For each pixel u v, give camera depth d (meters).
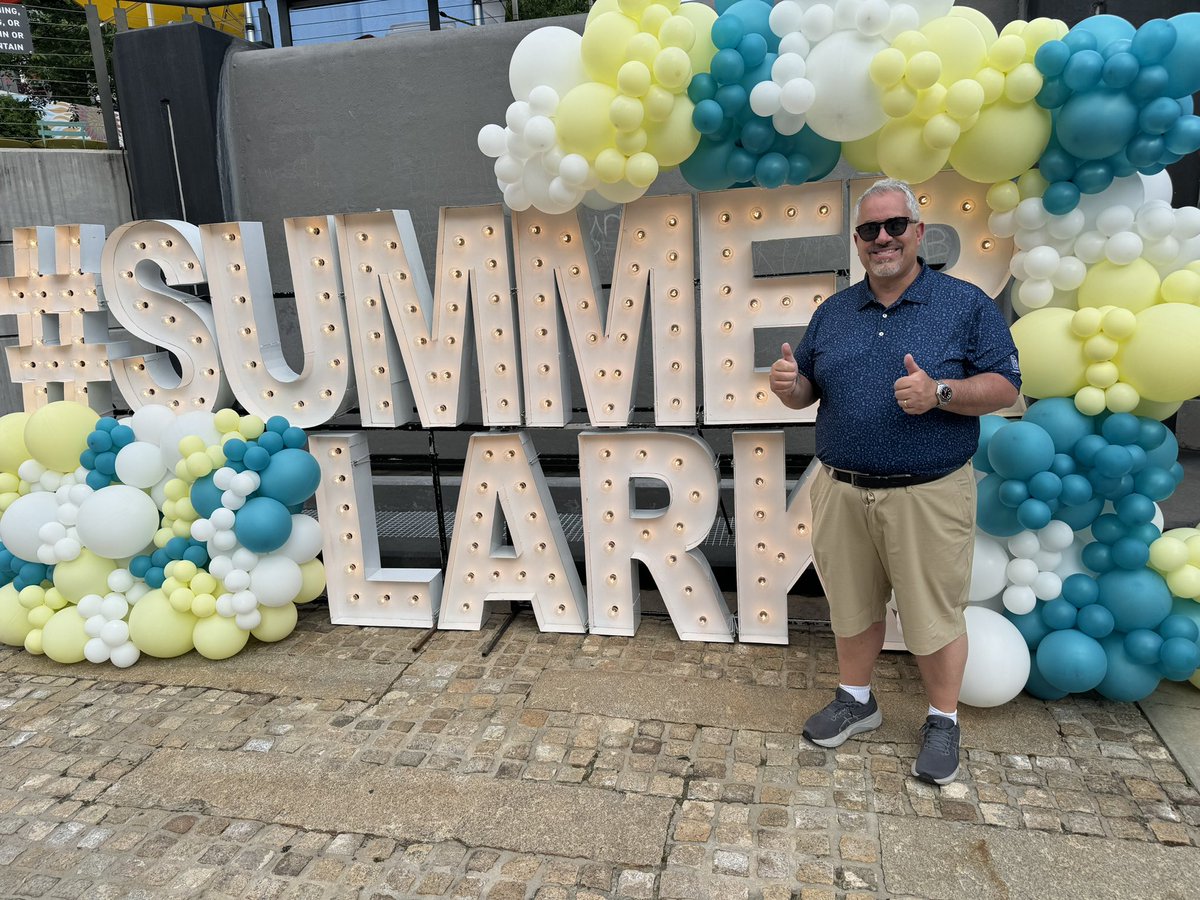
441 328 3.40
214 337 3.62
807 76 2.58
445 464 4.67
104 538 3.26
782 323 3.10
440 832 2.32
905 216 2.15
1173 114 2.34
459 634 3.59
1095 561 2.70
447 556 3.80
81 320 3.70
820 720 2.64
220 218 4.58
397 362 3.58
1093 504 2.69
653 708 2.91
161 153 4.56
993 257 2.87
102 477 3.45
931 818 2.28
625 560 3.43
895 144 2.60
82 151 5.00
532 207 3.20
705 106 2.65
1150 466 2.63
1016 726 2.69
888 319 2.27
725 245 3.08
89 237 3.68
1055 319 2.62
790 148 2.82
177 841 2.33
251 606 3.32
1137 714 2.74
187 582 3.37
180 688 3.21
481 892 2.08
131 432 3.49
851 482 2.36
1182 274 2.51
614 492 3.38
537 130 2.76
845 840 2.21
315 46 4.37
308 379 3.55
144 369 3.69
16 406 5.32
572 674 3.18
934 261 4.06
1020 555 2.75
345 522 3.65
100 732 2.91
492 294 3.34
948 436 2.23
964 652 2.44
